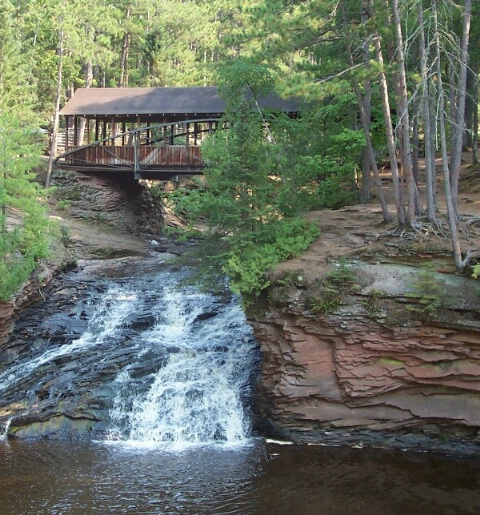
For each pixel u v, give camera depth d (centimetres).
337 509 1112
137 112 3300
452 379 1366
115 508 1105
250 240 1628
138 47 4997
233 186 1634
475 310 1336
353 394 1409
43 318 2044
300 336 1462
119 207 3453
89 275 2444
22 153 2114
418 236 1532
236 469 1291
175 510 1102
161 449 1414
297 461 1336
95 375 1680
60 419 1518
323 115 2141
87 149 3359
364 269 1482
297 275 1498
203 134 4412
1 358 1881
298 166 1898
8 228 2322
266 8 1758
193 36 5072
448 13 1672
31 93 4000
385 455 1370
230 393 1609
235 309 2019
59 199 3319
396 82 1623
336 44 1930
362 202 2284
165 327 1989
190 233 1739
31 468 1280
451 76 1788
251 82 1941
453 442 1386
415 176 2016
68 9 3684
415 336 1377
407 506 1124
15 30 3938
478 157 3062
